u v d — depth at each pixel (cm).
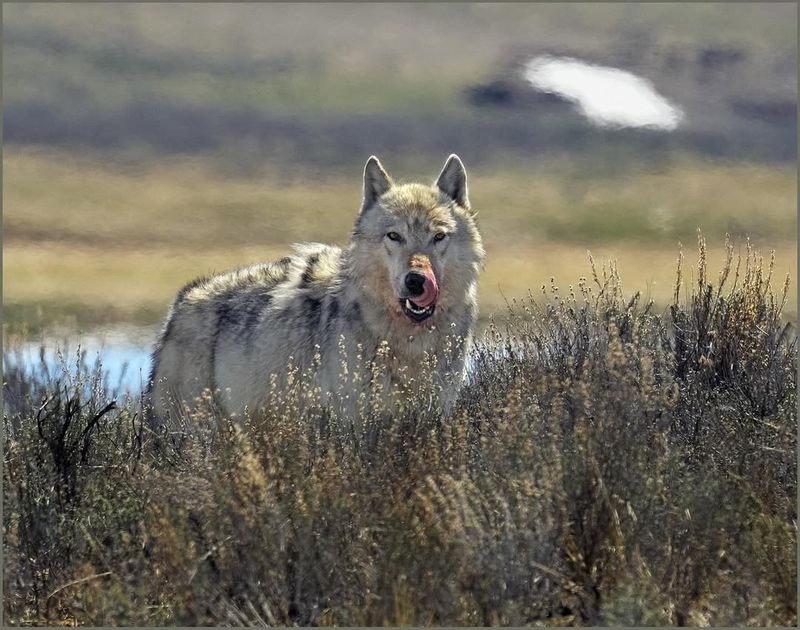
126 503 1650
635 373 1681
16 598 1575
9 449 1806
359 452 1658
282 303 2067
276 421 1689
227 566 1446
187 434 1873
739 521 1529
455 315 2014
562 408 1670
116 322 4547
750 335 2033
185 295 2261
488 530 1434
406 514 1473
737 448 1752
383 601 1377
